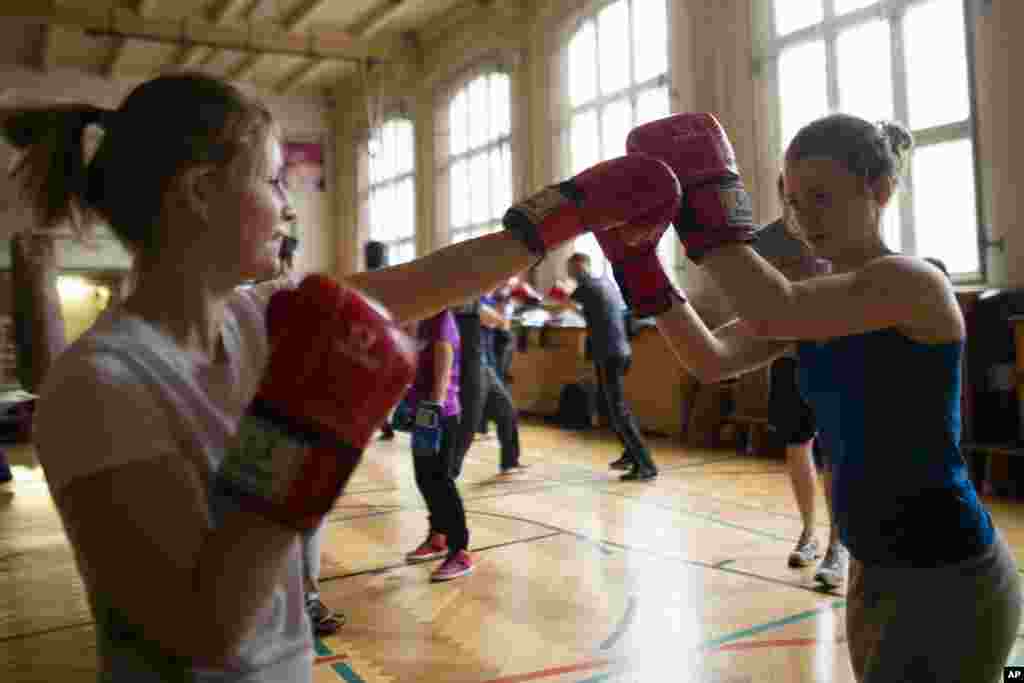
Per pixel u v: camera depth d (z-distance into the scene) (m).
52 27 10.44
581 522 3.84
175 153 0.66
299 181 13.05
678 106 6.78
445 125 10.45
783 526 3.68
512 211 0.90
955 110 4.99
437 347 3.03
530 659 2.29
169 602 0.57
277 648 0.74
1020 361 4.21
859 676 1.07
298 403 0.56
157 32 9.95
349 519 4.07
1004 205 4.64
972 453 4.39
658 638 2.42
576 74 8.16
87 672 2.33
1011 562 1.05
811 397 1.13
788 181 1.10
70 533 0.62
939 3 5.04
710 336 1.19
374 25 10.43
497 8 9.07
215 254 0.70
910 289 0.97
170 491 0.61
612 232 1.13
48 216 0.75
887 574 1.03
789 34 5.93
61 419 0.61
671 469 5.17
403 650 2.38
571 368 7.54
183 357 0.72
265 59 11.73
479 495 4.51
